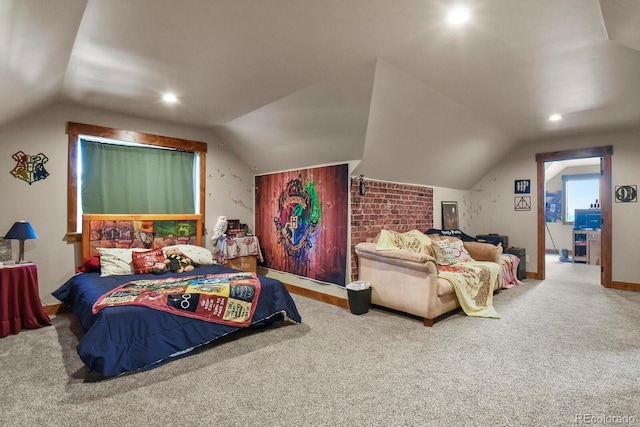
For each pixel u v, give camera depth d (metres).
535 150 5.64
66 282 3.58
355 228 4.07
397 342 2.91
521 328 3.23
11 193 3.44
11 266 3.10
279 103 3.64
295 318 3.31
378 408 1.94
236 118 4.26
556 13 2.04
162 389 2.15
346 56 2.62
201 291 2.87
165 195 4.55
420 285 3.38
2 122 3.18
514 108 3.88
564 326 3.28
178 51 2.53
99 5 1.95
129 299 2.59
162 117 4.25
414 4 1.96
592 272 6.24
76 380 2.25
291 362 2.53
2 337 2.96
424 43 2.42
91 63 2.74
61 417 1.85
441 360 2.55
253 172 5.43
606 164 4.95
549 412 1.90
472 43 2.42
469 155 5.18
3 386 2.17
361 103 3.20
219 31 2.25
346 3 1.94
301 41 2.39
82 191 3.94
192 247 4.21
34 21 1.76
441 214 5.61
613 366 2.44
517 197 5.85
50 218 3.65
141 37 2.33
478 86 3.24
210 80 3.08
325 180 4.30
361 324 3.38
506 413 1.90
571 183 8.87
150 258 3.71
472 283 3.79
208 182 4.87
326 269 4.28
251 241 5.06
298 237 4.68
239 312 2.99
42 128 3.60
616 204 4.88
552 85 3.19
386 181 4.53
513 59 2.67
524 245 5.77
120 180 4.20
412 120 3.71
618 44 2.41
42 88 2.93
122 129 4.09
